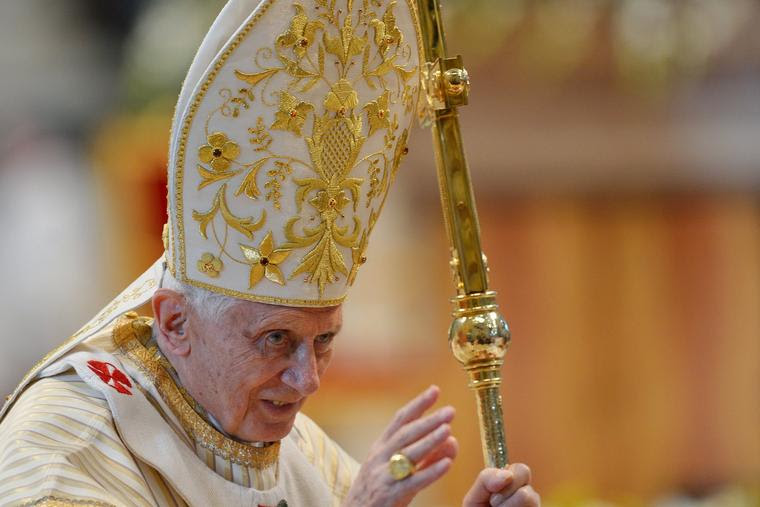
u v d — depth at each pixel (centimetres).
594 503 2091
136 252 2412
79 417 954
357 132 967
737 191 3123
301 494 1072
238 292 952
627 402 3167
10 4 2953
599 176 3097
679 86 2944
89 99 2958
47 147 2908
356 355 2261
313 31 932
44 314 2792
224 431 1005
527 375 3158
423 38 1005
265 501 1016
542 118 3014
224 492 994
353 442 2225
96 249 2786
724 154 3073
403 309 2473
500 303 3142
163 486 979
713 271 3159
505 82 2969
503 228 3117
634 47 2528
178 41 2373
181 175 954
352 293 2353
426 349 2895
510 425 3161
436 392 938
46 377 997
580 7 2588
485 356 988
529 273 3139
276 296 952
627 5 2528
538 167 3066
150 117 2377
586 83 2983
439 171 1016
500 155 3039
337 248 976
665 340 3161
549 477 3155
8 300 2797
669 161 3081
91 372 982
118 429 960
